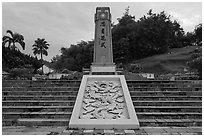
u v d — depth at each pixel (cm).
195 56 1953
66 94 959
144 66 3672
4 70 2653
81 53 4284
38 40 4603
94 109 735
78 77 1567
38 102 866
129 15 4875
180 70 3275
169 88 1015
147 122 704
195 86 1058
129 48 4100
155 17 4591
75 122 656
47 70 4706
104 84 928
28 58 3962
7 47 3616
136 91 966
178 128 663
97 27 1479
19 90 1025
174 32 5128
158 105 854
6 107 825
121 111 728
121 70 1695
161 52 4512
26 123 711
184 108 809
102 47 1443
